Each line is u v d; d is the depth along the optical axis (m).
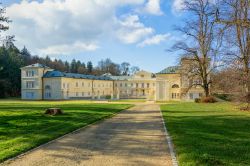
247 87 29.75
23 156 10.03
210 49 46.53
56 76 89.50
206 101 50.69
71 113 26.95
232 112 29.05
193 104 46.88
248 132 14.80
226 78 31.00
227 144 11.48
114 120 22.47
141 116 26.06
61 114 25.30
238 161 8.79
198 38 49.91
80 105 44.00
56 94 89.75
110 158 9.70
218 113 27.73
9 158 9.70
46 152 10.67
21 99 88.56
